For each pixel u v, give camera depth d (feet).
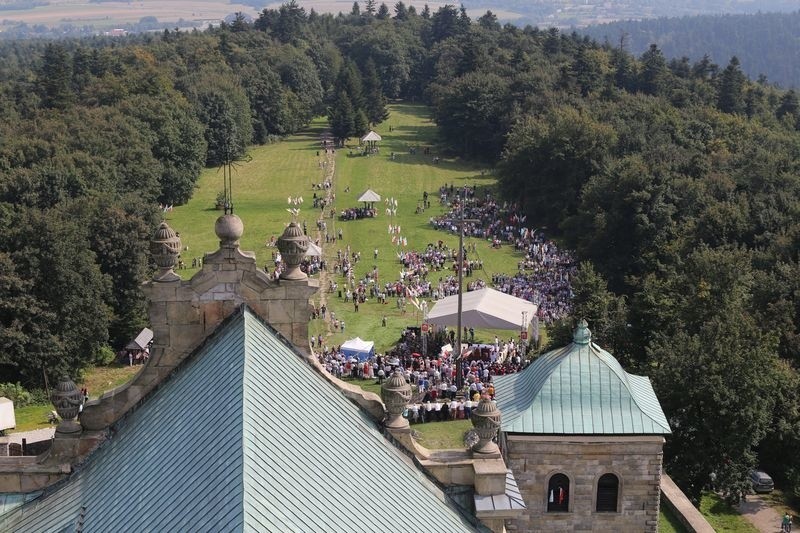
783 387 272.72
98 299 391.45
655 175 515.91
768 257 408.87
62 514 111.45
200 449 101.96
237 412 101.81
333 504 100.63
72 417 118.83
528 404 163.73
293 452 102.58
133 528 98.89
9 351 367.45
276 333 123.03
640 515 163.12
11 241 384.88
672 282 331.16
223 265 120.78
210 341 122.11
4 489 118.32
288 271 122.83
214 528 88.63
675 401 244.63
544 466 160.76
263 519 88.94
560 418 160.66
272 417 104.83
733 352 246.27
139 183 615.16
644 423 160.35
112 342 428.97
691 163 574.15
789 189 510.58
